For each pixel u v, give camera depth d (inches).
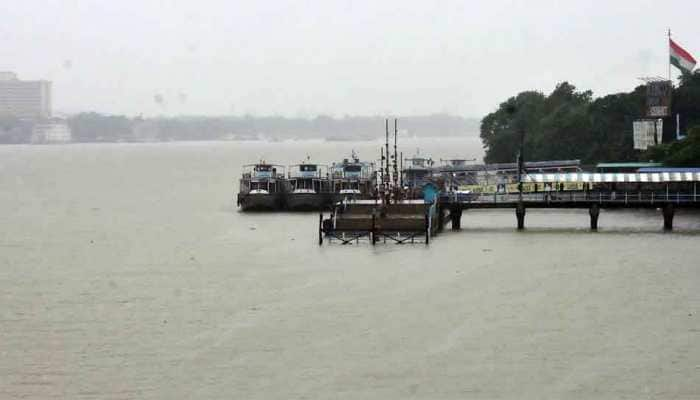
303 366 3348.9
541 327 3750.0
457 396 3090.6
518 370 3294.8
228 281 4623.5
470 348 3508.9
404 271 4808.1
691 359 3380.9
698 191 6884.8
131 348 3548.2
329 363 3373.5
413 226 5826.8
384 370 3302.2
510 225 6683.1
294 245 5718.5
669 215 6304.1
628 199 6437.0
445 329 3735.2
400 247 5585.6
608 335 3641.7
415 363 3366.1
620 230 6299.2
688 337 3612.2
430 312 3978.8
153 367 3351.4
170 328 3786.9
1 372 3307.1
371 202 6476.4
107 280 4682.6
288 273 4798.2
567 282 4503.0
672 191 6914.4
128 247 5733.3
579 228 6441.9
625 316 3890.3
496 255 5255.9
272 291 4392.2
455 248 5516.7
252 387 3169.3
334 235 5826.8
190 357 3444.9
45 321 3900.1
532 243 5698.8
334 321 3858.3
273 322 3850.9
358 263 5054.1
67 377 3262.8
